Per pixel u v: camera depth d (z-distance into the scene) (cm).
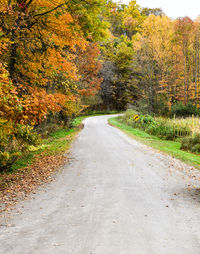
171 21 4425
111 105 7375
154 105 4134
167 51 4325
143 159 1179
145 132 2636
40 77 1093
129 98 6544
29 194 682
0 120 781
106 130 2730
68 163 1115
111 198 635
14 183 803
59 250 378
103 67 6419
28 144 1395
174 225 468
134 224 472
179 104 3634
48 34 1029
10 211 553
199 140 1612
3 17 848
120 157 1232
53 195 669
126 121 3712
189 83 4319
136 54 4678
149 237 419
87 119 4703
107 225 469
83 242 403
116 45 7462
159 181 799
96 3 1174
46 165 1080
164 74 4359
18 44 961
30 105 726
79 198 639
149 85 4450
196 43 4112
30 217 515
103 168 1001
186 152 1473
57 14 1004
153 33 4375
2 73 654
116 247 386
